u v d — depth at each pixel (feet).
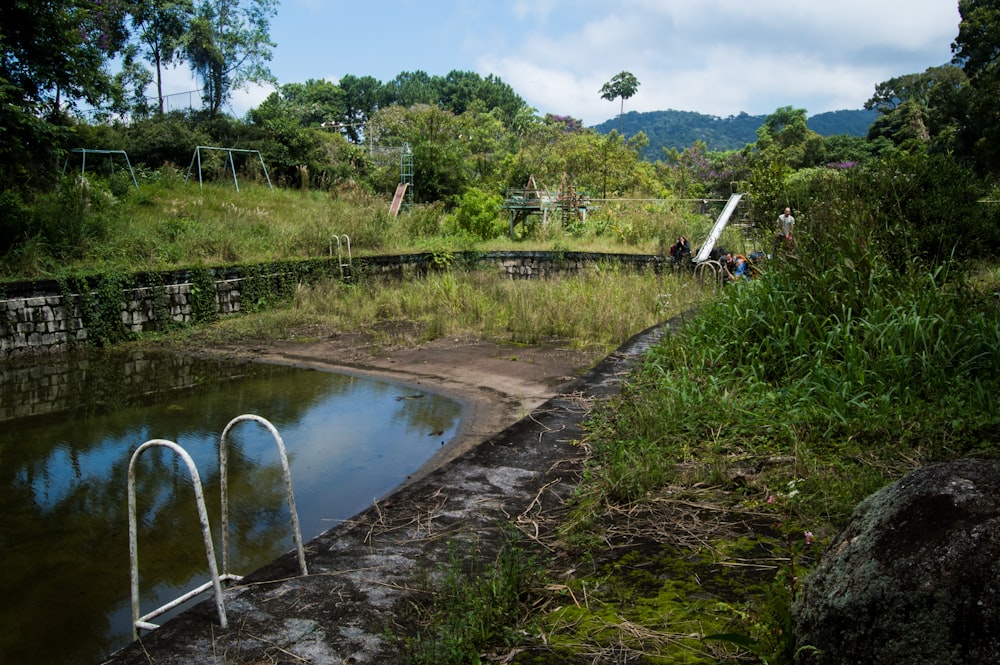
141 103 119.44
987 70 104.32
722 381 21.39
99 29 86.02
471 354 38.09
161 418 29.17
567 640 9.68
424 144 114.11
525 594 11.13
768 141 185.88
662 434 18.06
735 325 24.27
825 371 19.66
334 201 89.92
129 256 51.57
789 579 10.08
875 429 16.58
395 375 34.78
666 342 26.50
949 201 30.17
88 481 22.62
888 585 6.61
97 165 87.04
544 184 108.06
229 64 128.16
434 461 23.12
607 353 36.91
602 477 15.56
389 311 49.83
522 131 214.48
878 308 21.52
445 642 9.38
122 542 18.31
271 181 104.06
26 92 50.93
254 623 10.36
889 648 6.48
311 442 25.45
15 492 21.83
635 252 68.95
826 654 7.06
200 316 49.21
